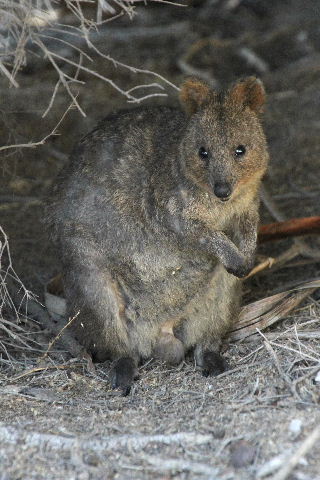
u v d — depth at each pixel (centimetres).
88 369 1326
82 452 986
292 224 1509
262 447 956
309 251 1641
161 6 2408
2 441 1018
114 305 1321
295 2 2438
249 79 1259
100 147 1352
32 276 1672
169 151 1298
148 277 1336
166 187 1280
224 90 1280
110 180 1325
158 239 1312
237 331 1384
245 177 1262
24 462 970
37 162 2008
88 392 1240
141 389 1242
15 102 2047
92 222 1328
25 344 1369
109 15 2117
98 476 934
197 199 1265
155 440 1004
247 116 1264
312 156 2070
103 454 982
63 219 1350
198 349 1352
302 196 1908
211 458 957
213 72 2309
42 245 1769
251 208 1330
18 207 1884
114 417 1107
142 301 1349
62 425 1073
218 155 1228
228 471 920
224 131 1234
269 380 1160
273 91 2272
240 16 2450
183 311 1361
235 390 1168
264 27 2448
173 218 1280
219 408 1094
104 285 1323
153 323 1360
